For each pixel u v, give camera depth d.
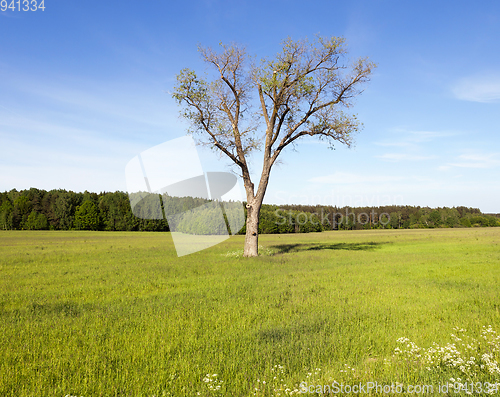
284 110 21.83
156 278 13.16
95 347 5.56
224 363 5.00
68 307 8.52
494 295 9.39
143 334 6.33
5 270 15.55
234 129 21.84
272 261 18.61
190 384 4.32
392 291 10.21
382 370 4.72
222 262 18.19
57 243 36.88
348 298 9.47
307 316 7.47
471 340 5.71
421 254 22.97
